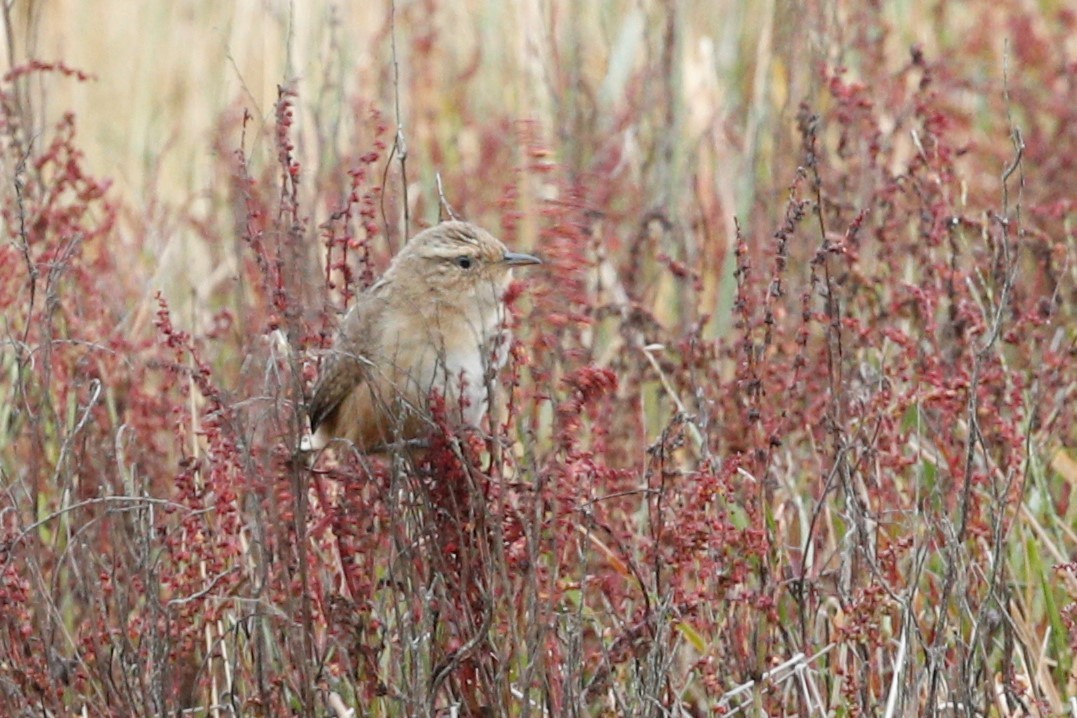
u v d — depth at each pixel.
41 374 11.16
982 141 16.47
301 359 9.83
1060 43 17.30
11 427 12.08
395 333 10.26
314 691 9.49
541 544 9.84
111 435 11.38
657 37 17.86
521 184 15.37
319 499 9.84
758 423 10.48
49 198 13.06
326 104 16.06
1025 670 10.59
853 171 14.25
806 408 11.95
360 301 10.36
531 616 9.37
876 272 12.64
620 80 17.34
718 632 10.17
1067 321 13.28
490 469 9.47
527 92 17.09
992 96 16.64
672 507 10.70
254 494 9.50
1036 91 16.81
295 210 9.93
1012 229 12.98
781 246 10.67
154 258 14.91
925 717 9.74
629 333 13.04
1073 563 10.60
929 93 14.89
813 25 15.59
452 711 9.53
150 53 19.19
